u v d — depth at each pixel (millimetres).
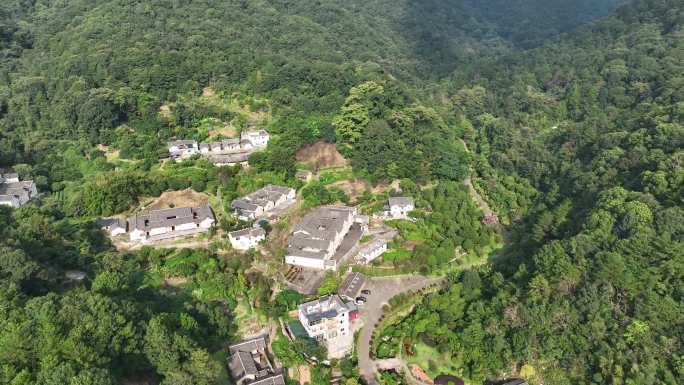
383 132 157875
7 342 67500
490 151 196125
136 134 157750
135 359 77125
